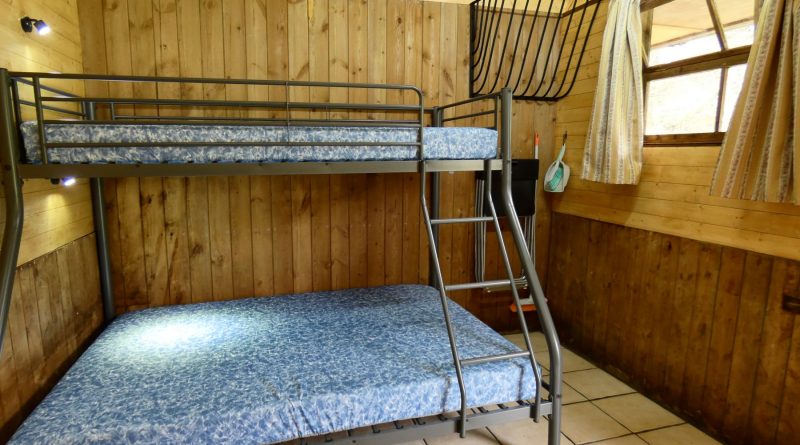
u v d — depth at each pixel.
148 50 2.78
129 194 2.87
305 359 2.17
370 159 2.20
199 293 3.06
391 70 3.24
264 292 3.19
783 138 1.97
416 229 3.47
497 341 2.39
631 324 3.04
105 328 2.66
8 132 1.74
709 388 2.53
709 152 2.48
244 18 2.91
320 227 3.25
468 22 3.37
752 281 2.30
